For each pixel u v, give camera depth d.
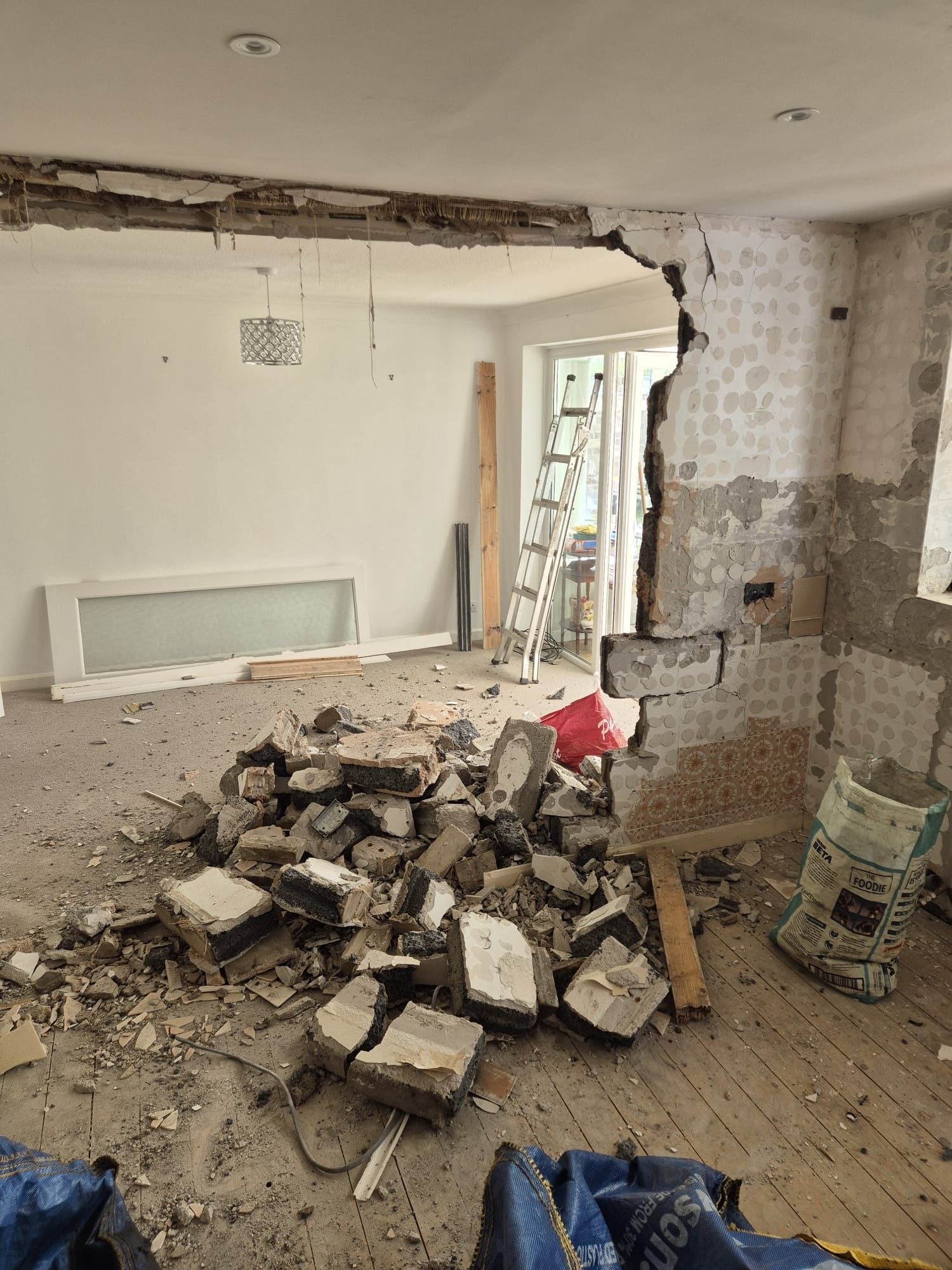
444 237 2.66
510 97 1.68
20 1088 2.25
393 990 2.53
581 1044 2.40
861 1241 1.83
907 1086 2.25
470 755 3.81
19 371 5.17
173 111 1.76
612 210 2.76
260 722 4.96
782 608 3.33
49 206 2.23
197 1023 2.48
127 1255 1.42
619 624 5.40
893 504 3.05
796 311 3.06
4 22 1.29
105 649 5.66
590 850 3.19
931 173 2.32
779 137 1.97
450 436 6.29
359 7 1.25
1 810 3.87
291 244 3.56
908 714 3.08
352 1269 1.76
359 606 6.26
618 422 5.19
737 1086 2.25
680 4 1.25
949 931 2.91
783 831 3.57
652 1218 1.43
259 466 5.84
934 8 1.27
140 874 3.30
